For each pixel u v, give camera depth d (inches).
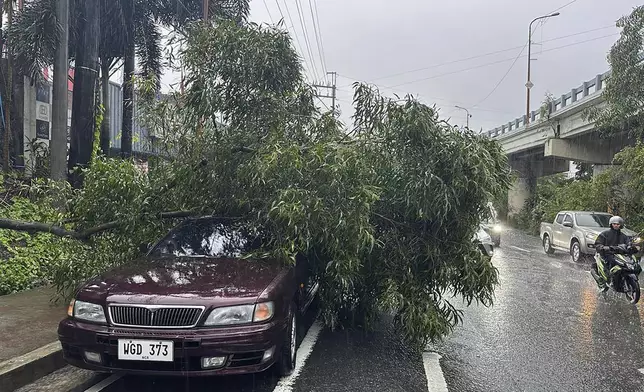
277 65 269.3
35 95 703.1
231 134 253.0
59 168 440.1
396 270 233.5
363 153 232.8
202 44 259.4
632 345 251.8
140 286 175.0
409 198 224.4
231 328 163.8
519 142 1321.4
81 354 165.8
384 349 234.2
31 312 258.2
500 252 741.9
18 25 488.1
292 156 214.2
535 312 327.0
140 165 275.0
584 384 195.3
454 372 206.5
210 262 207.9
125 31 625.6
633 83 703.1
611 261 384.2
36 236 356.2
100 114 517.0
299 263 229.3
